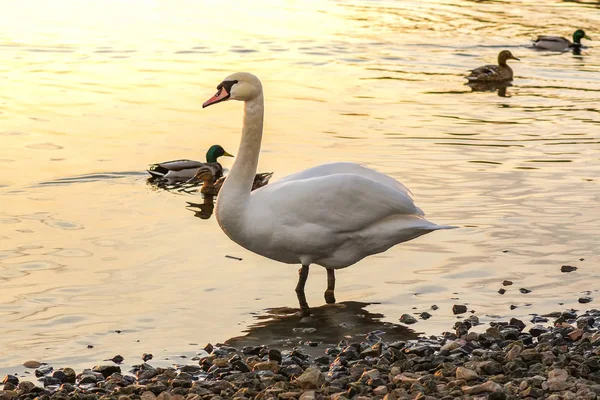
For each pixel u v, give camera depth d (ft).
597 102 93.04
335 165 43.32
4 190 59.52
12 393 31.55
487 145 72.95
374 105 88.02
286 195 40.96
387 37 127.34
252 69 104.47
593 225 52.60
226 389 31.60
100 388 31.94
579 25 142.41
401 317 39.81
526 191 59.62
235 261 47.34
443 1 159.63
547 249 48.67
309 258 41.60
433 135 76.13
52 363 35.12
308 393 30.30
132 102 87.04
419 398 29.48
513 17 147.13
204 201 59.72
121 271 45.47
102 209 56.29
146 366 34.60
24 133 74.33
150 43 118.42
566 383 30.45
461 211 55.21
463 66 111.55
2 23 128.77
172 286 43.68
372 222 41.29
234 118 82.48
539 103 92.12
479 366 32.78
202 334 38.19
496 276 44.98
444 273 45.44
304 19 138.72
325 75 102.53
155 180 63.52
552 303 41.52
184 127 78.64
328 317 40.16
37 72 100.37
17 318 39.45
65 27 127.54
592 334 36.88
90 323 39.14
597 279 44.47
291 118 81.10
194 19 136.46
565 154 70.23
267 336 38.06
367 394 30.68
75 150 69.87
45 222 53.16
